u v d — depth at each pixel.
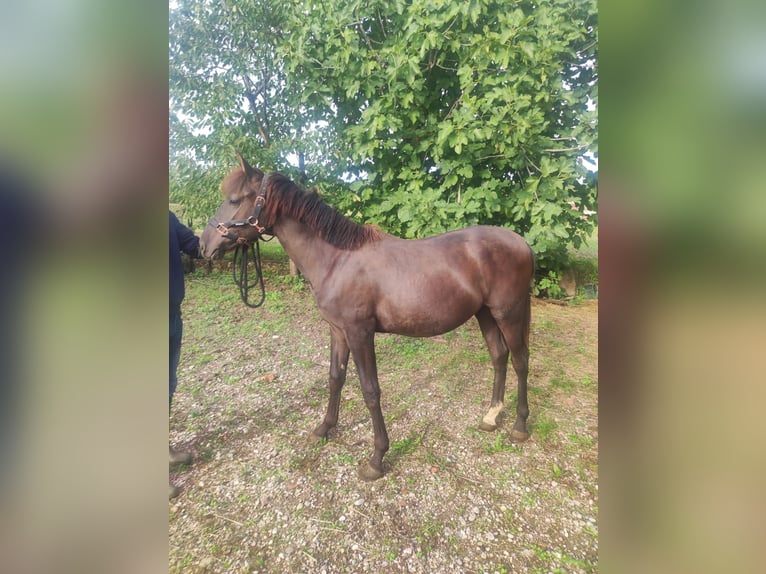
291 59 3.54
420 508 1.86
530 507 1.86
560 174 3.22
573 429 2.47
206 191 4.66
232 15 4.32
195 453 2.26
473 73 3.14
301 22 3.51
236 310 4.77
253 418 2.62
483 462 2.17
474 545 1.67
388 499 1.92
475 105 2.99
